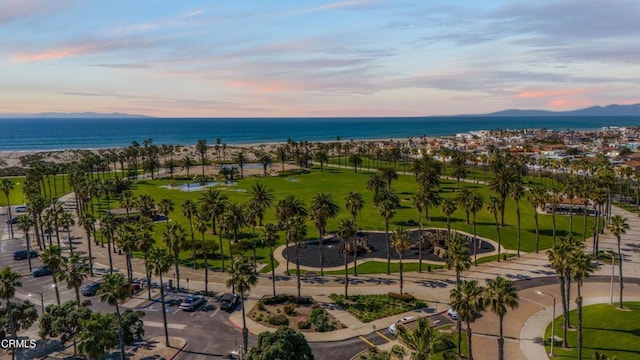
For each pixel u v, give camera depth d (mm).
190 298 77438
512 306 51656
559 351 62031
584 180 176750
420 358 42969
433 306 76625
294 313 74000
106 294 55562
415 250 109438
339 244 114000
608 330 67438
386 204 93625
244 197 174000
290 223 80125
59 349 62906
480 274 92250
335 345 63438
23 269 96438
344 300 79062
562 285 63562
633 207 158875
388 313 73438
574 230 126875
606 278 89500
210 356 60688
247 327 69125
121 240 82312
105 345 47250
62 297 81062
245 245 110188
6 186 129500
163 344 63812
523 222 136875
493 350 62250
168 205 111812
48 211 104062
